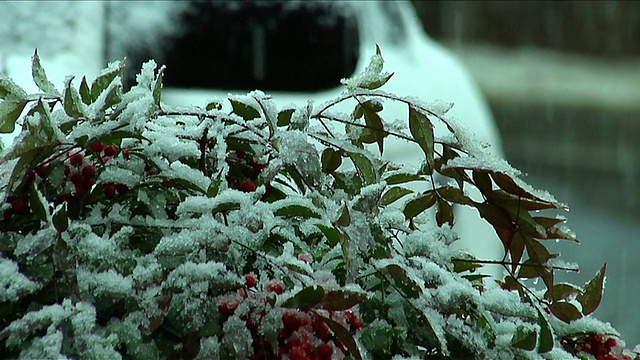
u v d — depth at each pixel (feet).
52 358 5.66
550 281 6.19
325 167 6.29
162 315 5.74
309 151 5.94
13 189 5.96
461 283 6.08
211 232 5.82
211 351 5.79
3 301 5.75
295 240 6.10
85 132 5.93
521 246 6.21
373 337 5.94
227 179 6.24
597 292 6.32
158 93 5.99
